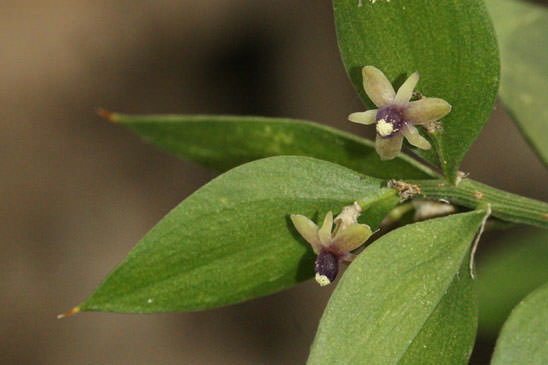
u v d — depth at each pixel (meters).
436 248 0.14
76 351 0.28
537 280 0.17
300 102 0.28
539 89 0.16
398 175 0.15
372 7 0.14
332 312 0.14
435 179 0.15
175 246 0.14
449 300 0.14
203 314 0.28
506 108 0.16
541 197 0.25
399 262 0.14
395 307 0.14
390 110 0.14
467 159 0.26
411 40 0.14
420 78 0.14
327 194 0.14
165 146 0.15
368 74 0.14
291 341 0.27
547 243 0.17
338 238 0.14
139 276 0.14
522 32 0.16
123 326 0.28
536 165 0.26
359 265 0.14
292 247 0.14
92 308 0.14
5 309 0.28
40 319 0.28
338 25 0.14
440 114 0.14
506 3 0.16
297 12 0.28
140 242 0.14
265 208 0.14
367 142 0.15
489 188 0.15
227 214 0.14
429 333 0.14
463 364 0.14
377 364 0.14
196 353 0.28
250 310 0.28
